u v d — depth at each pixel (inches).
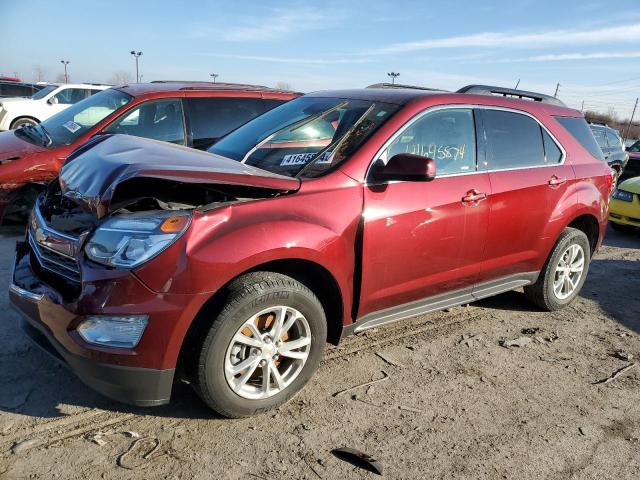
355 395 132.9
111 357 103.0
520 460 113.2
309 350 124.7
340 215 125.0
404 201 136.4
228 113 271.4
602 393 142.2
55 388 127.3
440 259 147.5
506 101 171.5
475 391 138.9
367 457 109.5
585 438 122.1
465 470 109.0
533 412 131.2
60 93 628.7
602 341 175.5
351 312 134.2
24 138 256.4
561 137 185.5
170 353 106.0
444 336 170.9
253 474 103.5
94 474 100.4
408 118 142.6
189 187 120.3
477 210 152.5
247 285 111.4
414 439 117.5
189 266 104.1
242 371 115.5
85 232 111.3
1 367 134.3
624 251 305.9
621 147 579.8
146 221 105.7
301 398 130.1
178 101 261.0
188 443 110.9
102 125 247.3
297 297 118.0
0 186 230.7
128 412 120.0
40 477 98.7
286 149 147.6
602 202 198.1
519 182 165.0
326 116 152.0
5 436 109.5
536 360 158.7
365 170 132.1
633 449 119.4
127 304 102.6
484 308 197.5
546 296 190.9
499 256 164.9
